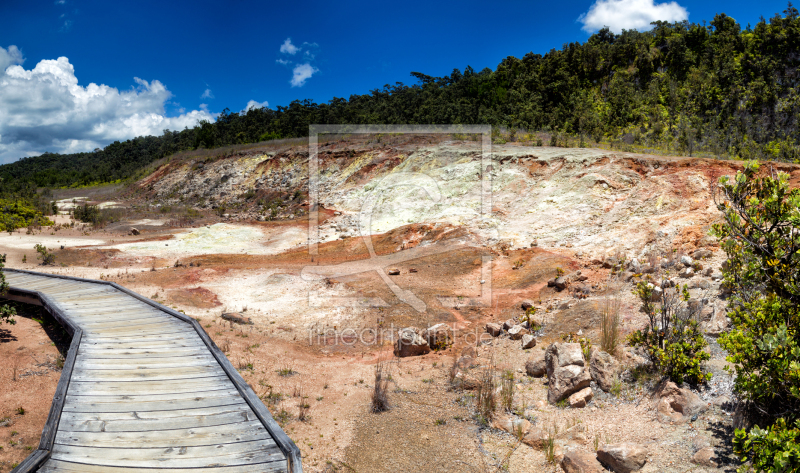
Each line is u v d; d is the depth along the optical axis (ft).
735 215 16.21
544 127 111.45
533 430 19.16
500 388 22.91
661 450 16.20
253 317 35.68
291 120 171.32
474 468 17.48
